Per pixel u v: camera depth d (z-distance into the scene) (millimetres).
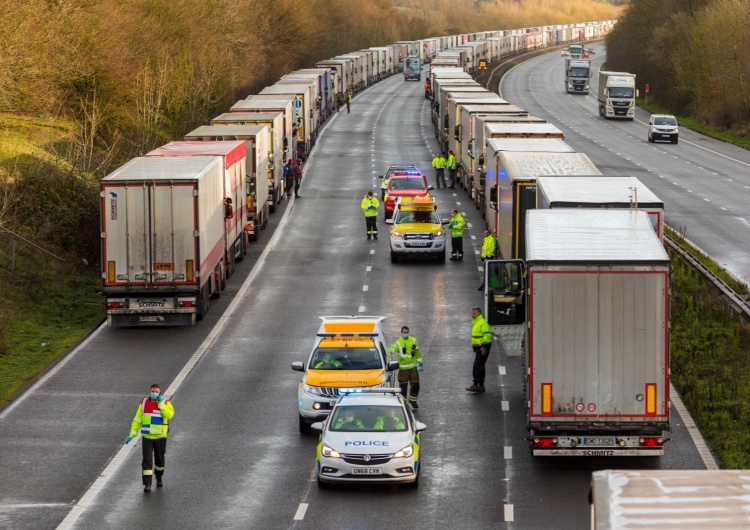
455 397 83562
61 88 184750
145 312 104000
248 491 63969
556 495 62719
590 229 71938
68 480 66125
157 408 64062
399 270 132250
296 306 114000
